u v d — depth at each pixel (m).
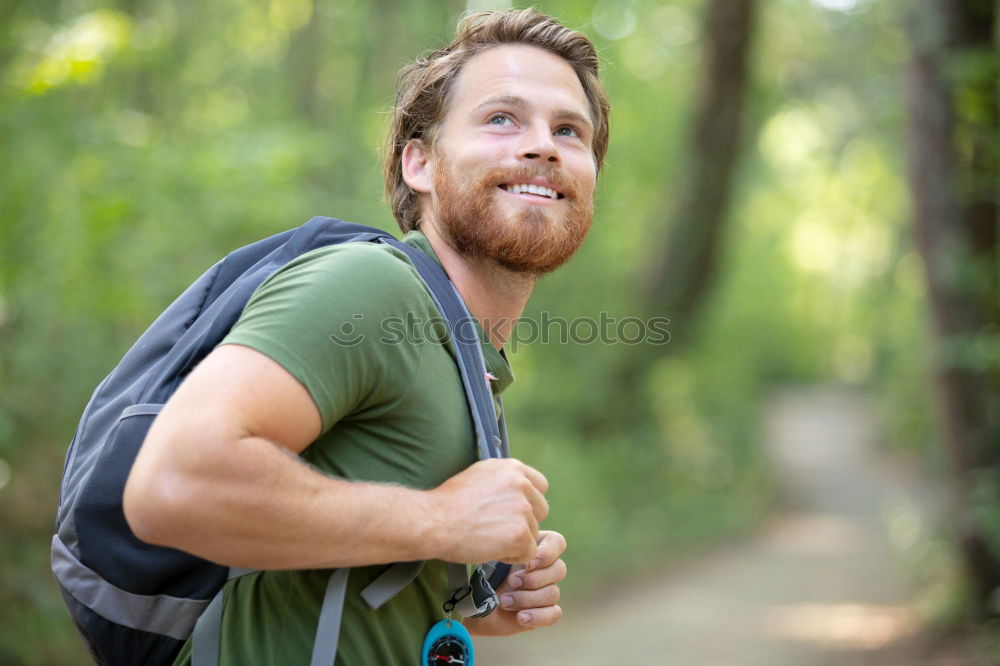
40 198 10.13
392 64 22.56
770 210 48.16
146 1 15.54
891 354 49.38
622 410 28.16
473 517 2.43
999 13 12.73
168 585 2.47
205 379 2.20
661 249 28.31
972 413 13.76
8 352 10.06
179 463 2.09
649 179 31.92
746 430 40.41
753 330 53.59
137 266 11.32
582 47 3.19
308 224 2.84
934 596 15.76
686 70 32.22
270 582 2.53
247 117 17.92
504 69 3.00
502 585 3.03
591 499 23.27
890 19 18.08
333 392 2.31
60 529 2.55
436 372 2.56
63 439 10.58
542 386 26.45
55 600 9.82
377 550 2.29
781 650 15.29
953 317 13.45
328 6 22.56
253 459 2.13
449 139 3.00
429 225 3.10
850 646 15.20
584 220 3.05
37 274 10.15
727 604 19.47
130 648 2.50
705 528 28.23
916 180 13.59
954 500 14.23
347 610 2.51
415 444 2.53
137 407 2.48
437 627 2.67
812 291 78.38
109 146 11.15
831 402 76.25
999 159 12.68
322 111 22.17
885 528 30.81
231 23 21.25
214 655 2.45
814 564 24.77
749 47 26.27
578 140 3.07
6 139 9.91
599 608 18.97
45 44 10.13
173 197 11.34
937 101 13.05
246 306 2.45
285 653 2.48
